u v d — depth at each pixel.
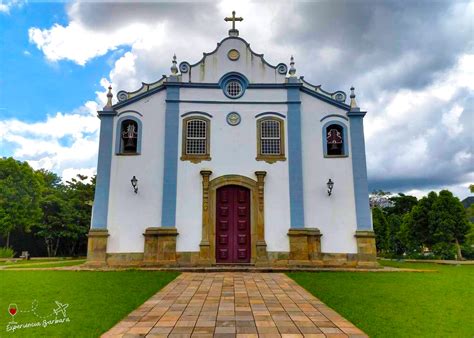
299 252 14.13
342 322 6.14
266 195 14.70
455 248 21.19
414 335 5.42
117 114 15.17
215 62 15.73
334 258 14.24
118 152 14.85
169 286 9.59
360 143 15.13
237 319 6.33
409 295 8.38
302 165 14.98
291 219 14.45
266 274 12.05
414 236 22.12
